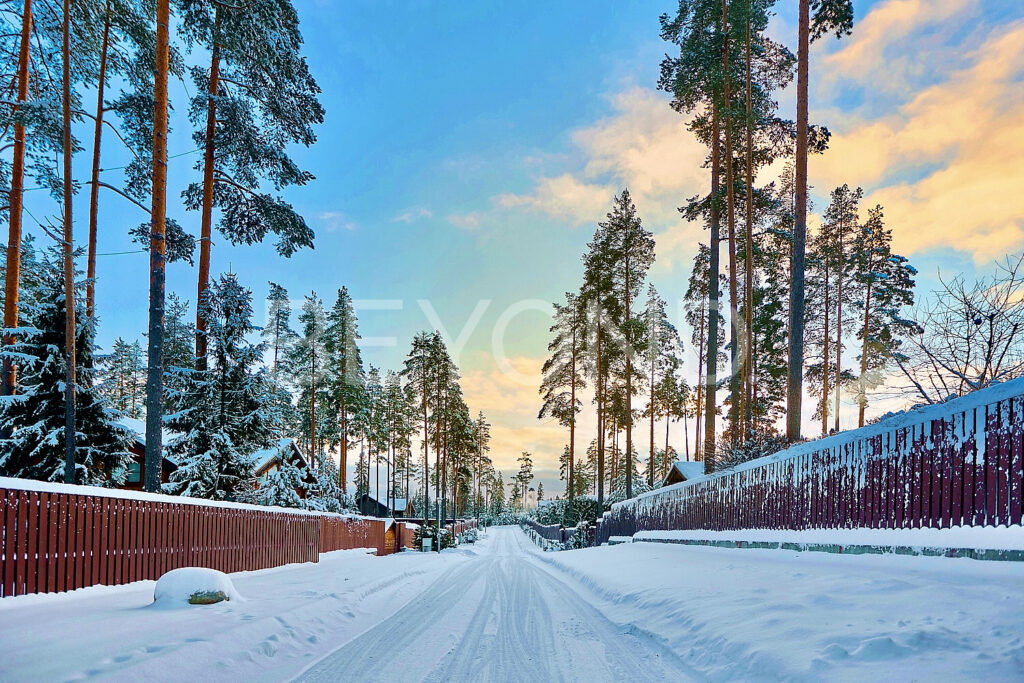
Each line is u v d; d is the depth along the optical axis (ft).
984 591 16.39
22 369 58.90
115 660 15.35
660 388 159.02
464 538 193.47
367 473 244.63
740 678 14.03
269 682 15.51
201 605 24.85
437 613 27.25
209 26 56.85
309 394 158.81
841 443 30.63
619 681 15.39
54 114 52.95
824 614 16.87
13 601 24.43
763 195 85.15
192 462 71.05
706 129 83.76
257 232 79.87
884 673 11.73
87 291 67.62
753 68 79.30
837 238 126.21
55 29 61.57
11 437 55.72
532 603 30.60
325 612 24.90
